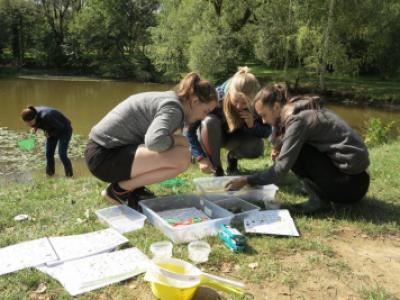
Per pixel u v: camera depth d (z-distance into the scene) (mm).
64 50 38344
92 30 37938
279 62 25438
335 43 21734
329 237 3311
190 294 2391
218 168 4699
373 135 10805
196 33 23828
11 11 38469
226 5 23656
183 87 3352
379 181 4648
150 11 39281
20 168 9047
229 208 3854
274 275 2754
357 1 21000
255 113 4266
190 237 3148
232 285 2537
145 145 3221
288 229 3320
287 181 4582
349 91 23312
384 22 22531
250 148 4848
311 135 3508
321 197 3770
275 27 22219
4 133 12672
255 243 3137
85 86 28734
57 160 9648
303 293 2605
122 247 3027
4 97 22203
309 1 21078
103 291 2506
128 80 33156
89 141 3547
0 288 2508
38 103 20266
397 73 28344
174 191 4176
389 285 2729
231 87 4242
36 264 2717
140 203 3604
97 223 3398
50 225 3377
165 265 2539
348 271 2857
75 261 2762
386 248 3205
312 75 25828
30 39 39781
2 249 2904
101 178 3557
